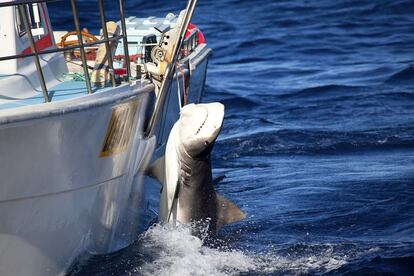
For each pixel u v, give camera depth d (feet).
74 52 72.33
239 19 197.06
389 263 61.31
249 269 61.26
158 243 64.75
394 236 67.36
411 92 123.95
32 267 55.26
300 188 80.64
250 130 104.01
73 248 57.77
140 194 67.00
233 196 79.20
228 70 147.84
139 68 65.62
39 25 64.28
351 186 80.23
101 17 57.21
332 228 69.72
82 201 56.85
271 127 105.09
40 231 54.24
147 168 67.15
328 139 98.63
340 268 60.80
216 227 65.77
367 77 137.28
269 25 190.80
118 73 63.10
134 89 59.57
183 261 62.49
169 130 74.02
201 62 83.87
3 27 57.93
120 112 57.57
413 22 194.29
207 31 184.34
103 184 58.59
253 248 65.16
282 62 154.81
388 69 142.31
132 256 63.16
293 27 188.85
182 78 70.90
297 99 123.13
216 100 122.93
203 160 62.28
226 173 87.97
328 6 209.77
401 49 165.99
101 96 55.06
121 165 60.34
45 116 50.47
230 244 65.87
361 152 94.27
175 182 63.77
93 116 54.24
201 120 61.11
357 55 160.15
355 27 189.57
